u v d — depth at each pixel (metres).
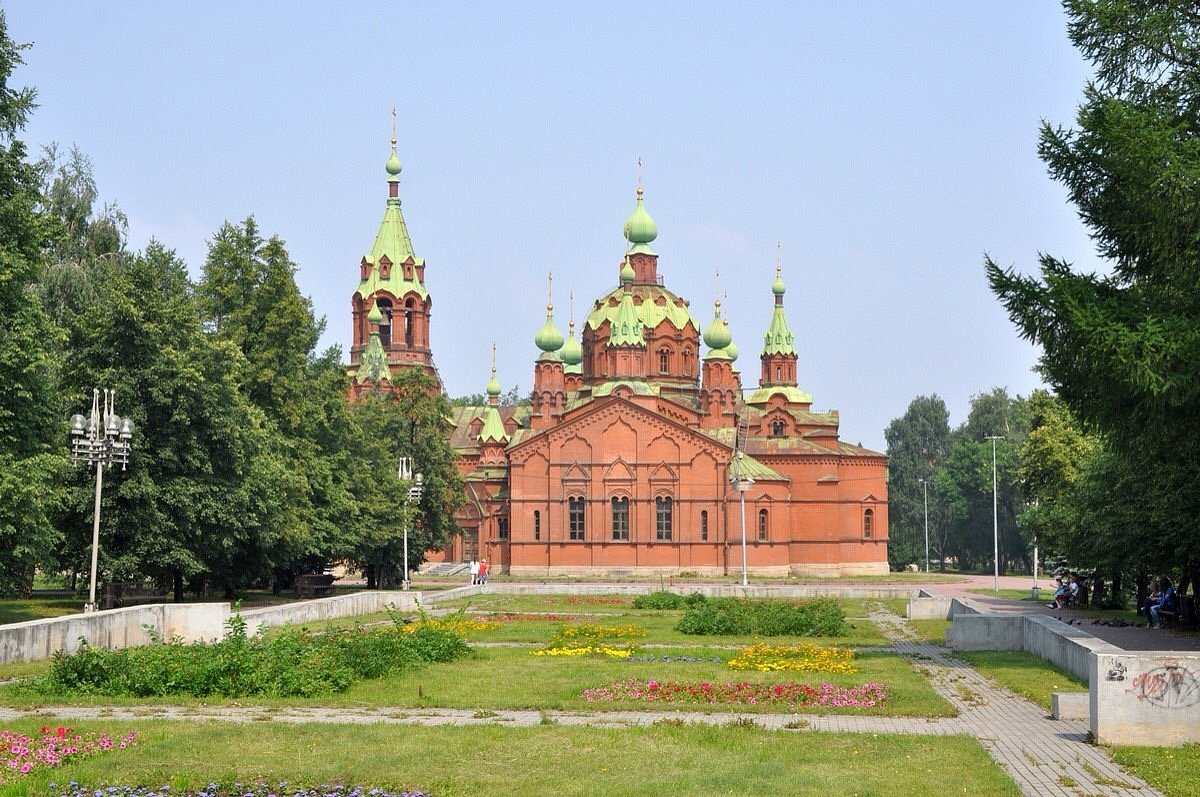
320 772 20.20
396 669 34.12
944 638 46.84
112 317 56.22
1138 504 53.47
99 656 30.08
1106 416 34.09
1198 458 35.03
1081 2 33.94
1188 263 31.98
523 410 157.38
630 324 129.75
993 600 83.88
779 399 137.38
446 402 109.69
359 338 147.00
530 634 50.22
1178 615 53.66
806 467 128.25
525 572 124.56
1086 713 26.48
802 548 127.50
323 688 29.72
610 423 124.56
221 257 70.88
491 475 138.88
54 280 65.12
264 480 60.94
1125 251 35.25
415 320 147.75
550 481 124.81
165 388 55.97
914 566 181.12
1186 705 23.27
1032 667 36.06
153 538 56.12
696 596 67.69
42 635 35.78
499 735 23.62
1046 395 88.06
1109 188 34.44
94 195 73.69
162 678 29.45
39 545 48.38
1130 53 34.28
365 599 63.50
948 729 25.22
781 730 24.56
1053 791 19.42
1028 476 85.44
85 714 26.34
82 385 56.34
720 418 133.38
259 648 31.25
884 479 132.50
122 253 72.81
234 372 60.62
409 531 93.94
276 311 70.38
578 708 27.75
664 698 29.34
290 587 83.62
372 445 88.56
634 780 19.78
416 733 23.80
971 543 175.62
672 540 122.81
